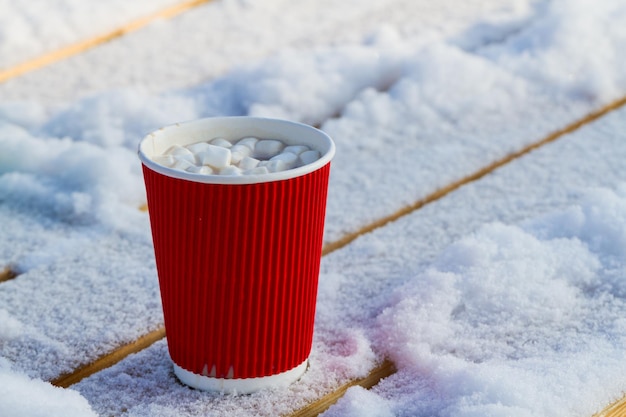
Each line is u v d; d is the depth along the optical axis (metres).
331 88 1.41
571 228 1.16
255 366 1.03
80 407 1.00
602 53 1.51
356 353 1.06
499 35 1.67
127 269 1.15
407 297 1.10
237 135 1.07
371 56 1.49
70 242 1.19
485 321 1.09
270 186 1.00
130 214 1.23
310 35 1.71
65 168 1.28
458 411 1.00
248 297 1.02
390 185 1.26
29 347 1.08
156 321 1.10
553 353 1.05
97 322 1.10
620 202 1.16
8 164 1.29
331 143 1.03
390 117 1.37
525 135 1.33
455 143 1.33
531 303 1.09
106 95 1.37
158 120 1.35
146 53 1.65
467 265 1.13
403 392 1.04
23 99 1.43
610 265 1.12
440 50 1.50
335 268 1.16
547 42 1.56
